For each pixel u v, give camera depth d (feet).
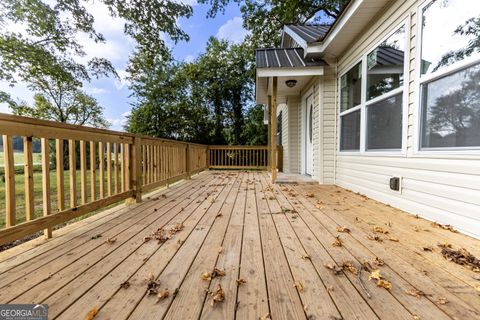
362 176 12.96
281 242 6.59
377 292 4.26
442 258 5.53
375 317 3.63
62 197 7.38
